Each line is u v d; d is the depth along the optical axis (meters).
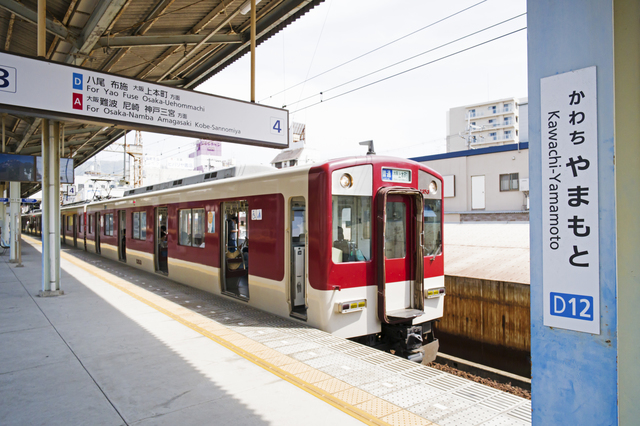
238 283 9.19
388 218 6.21
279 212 6.41
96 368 4.46
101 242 16.44
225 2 7.33
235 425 3.26
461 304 8.00
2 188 22.16
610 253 2.00
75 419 3.38
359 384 3.95
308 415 3.38
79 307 7.30
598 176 2.03
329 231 5.50
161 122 6.49
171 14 7.76
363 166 5.85
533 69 2.24
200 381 4.09
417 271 6.31
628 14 1.96
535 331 2.26
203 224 8.82
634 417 1.95
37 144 18.66
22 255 17.66
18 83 5.38
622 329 1.98
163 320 6.38
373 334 6.12
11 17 7.65
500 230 12.04
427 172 6.56
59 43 8.16
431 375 4.18
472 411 3.38
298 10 7.91
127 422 3.33
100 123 6.09
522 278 7.38
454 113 75.75
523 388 6.51
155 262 11.39
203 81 11.41
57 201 8.41
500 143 72.25
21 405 3.63
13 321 6.36
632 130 1.96
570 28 2.11
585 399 2.08
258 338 5.41
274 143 7.71
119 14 6.79
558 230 2.15
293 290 6.36
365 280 5.81
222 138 7.10
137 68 10.33
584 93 2.06
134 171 44.25
